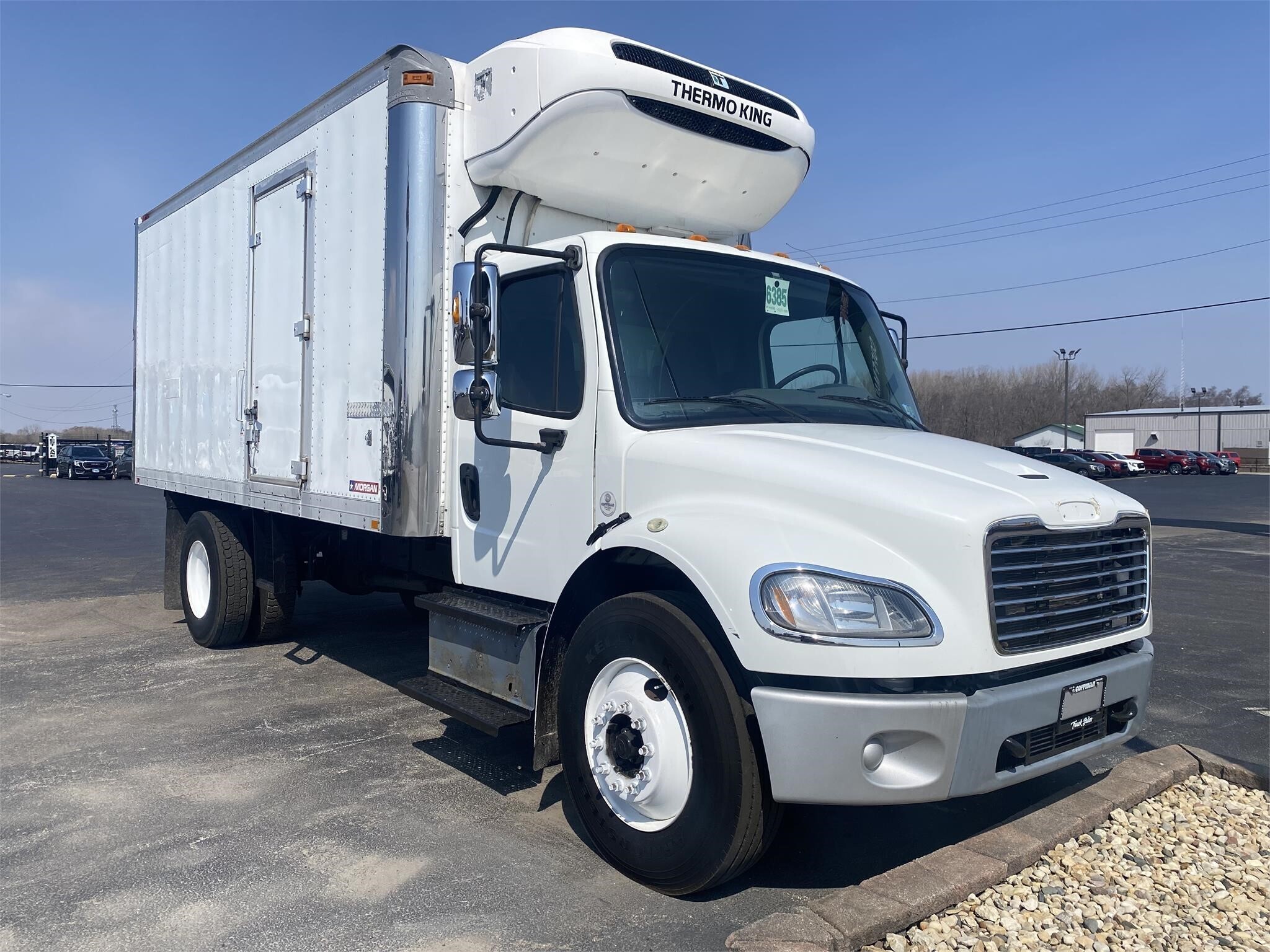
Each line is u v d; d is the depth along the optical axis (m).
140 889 3.69
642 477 3.96
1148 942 3.19
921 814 4.44
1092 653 3.77
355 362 5.50
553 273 4.46
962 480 3.54
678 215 5.43
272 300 6.52
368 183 5.40
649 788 3.60
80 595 10.81
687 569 3.47
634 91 4.69
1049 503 3.52
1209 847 3.93
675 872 3.49
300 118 6.14
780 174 5.48
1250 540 19.27
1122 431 83.31
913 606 3.21
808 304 4.97
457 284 4.16
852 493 3.40
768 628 3.19
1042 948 3.13
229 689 6.69
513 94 4.76
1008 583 3.33
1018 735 3.32
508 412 4.66
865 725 3.11
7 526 19.95
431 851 4.04
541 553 4.43
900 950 3.08
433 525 5.03
